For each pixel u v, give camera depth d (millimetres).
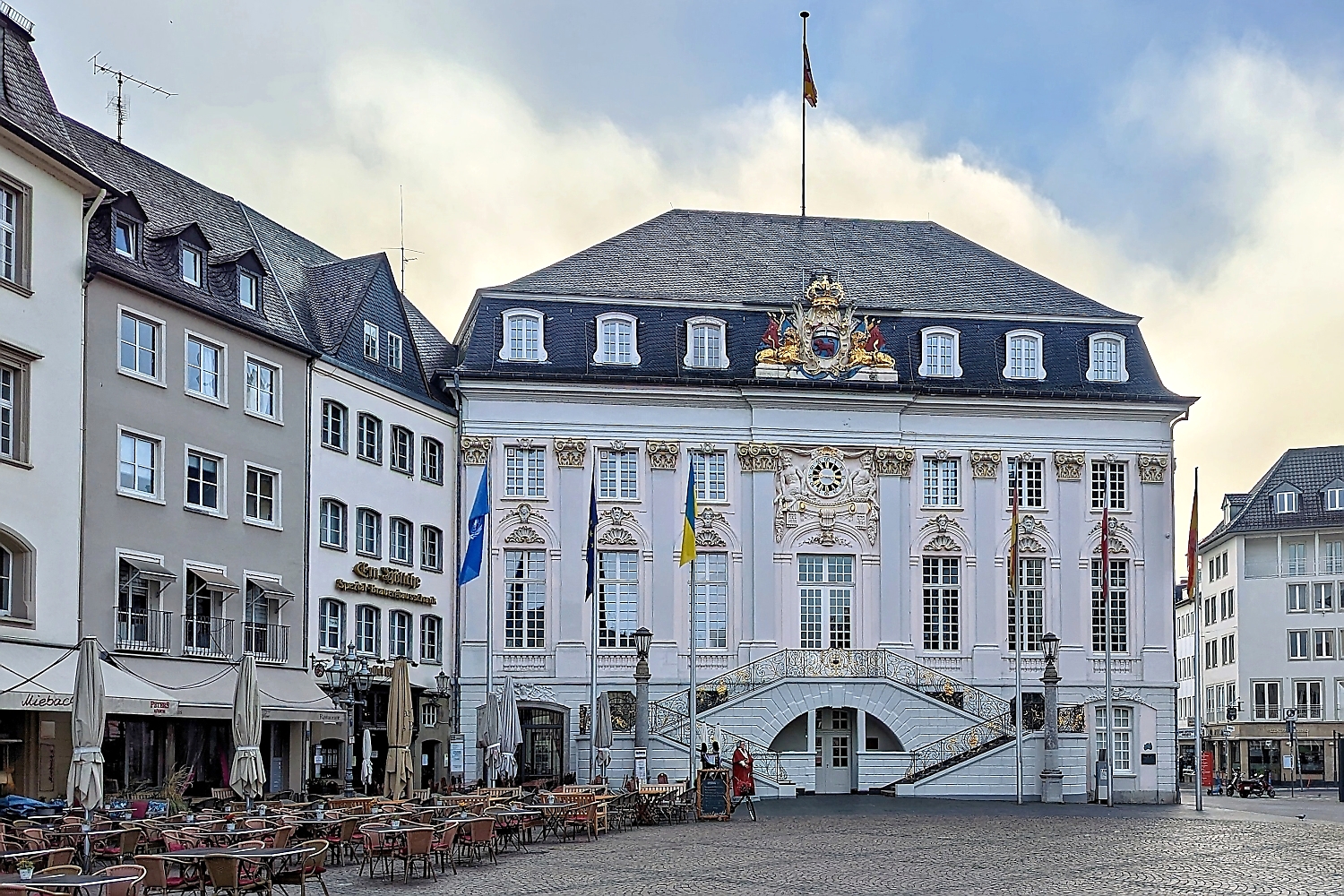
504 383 57469
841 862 30594
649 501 58438
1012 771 55344
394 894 25234
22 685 34562
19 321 36969
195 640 42812
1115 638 60281
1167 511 60938
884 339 60781
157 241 43875
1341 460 100938
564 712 56844
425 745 55031
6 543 36344
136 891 20734
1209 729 107438
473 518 50594
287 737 46812
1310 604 98625
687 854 32469
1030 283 64188
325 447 49688
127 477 40781
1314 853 33375
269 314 48094
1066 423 60969
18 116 37188
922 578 59656
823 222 65375
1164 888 26078
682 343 59469
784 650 57500
